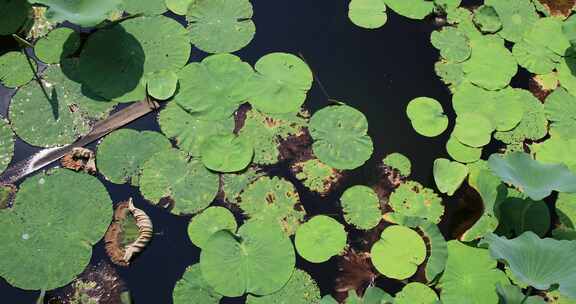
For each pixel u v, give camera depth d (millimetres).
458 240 2902
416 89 3475
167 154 3008
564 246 2527
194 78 3246
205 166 2979
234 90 3232
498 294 2639
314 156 3102
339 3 3816
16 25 3340
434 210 3006
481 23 3693
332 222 2881
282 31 3623
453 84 3482
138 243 2777
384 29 3721
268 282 2678
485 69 3518
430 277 2756
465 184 3115
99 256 2750
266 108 3203
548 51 3635
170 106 3160
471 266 2807
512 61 3572
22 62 3227
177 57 3324
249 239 2771
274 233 2814
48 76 3186
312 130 3178
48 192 2854
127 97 3158
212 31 3459
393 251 2822
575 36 3607
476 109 3357
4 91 3143
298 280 2719
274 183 2984
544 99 3447
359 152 3143
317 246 2807
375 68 3545
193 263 2785
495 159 2822
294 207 2928
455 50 3600
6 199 2844
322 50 3580
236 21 3525
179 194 2912
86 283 2680
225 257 2703
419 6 3775
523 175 2760
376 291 2650
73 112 3102
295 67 3377
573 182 2691
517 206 2998
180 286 2666
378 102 3404
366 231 2912
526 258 2500
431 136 3270
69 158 2959
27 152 2984
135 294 2691
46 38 3307
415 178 3123
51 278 2660
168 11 3527
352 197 2982
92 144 3045
